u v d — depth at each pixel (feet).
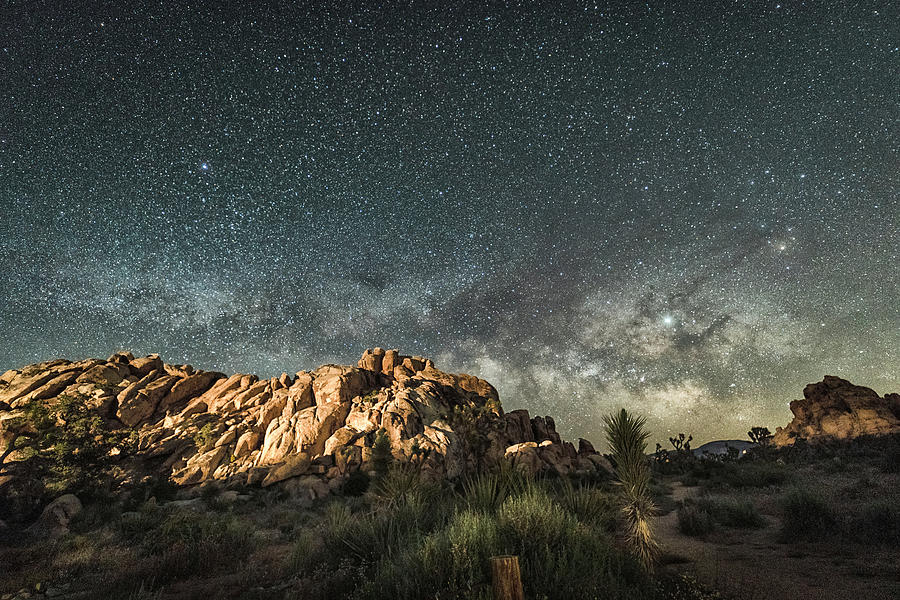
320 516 66.44
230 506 79.20
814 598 20.06
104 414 142.92
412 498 32.65
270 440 127.54
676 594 19.57
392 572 20.27
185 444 127.34
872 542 30.40
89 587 28.86
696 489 88.02
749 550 31.76
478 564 19.88
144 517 55.88
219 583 28.12
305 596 22.43
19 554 38.68
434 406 154.10
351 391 150.71
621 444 26.27
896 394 173.17
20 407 135.74
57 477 89.10
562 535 23.70
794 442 172.76
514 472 35.81
